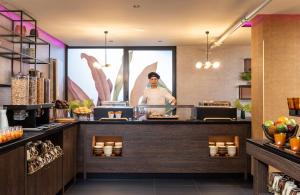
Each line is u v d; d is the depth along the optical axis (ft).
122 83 35.27
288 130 10.92
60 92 33.12
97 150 20.85
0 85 19.25
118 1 18.63
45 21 23.39
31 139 12.24
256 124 21.26
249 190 18.24
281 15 20.85
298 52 20.79
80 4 19.21
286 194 10.39
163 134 20.65
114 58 35.29
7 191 10.11
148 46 35.01
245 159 20.66
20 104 14.53
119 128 20.65
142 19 22.79
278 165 10.29
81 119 21.58
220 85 34.83
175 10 20.52
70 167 18.58
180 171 20.59
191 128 20.66
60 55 33.12
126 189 18.31
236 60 34.86
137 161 20.61
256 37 22.04
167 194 17.37
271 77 20.75
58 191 16.07
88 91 35.19
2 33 19.97
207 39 29.19
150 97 28.50
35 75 16.29
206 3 19.01
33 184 12.56
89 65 35.19
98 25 24.68
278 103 20.71
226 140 21.70
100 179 20.67
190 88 34.91
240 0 18.43
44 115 17.44
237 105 25.72
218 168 20.65
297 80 20.77
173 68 35.17
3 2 18.85
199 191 17.99
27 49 20.99
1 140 10.17
